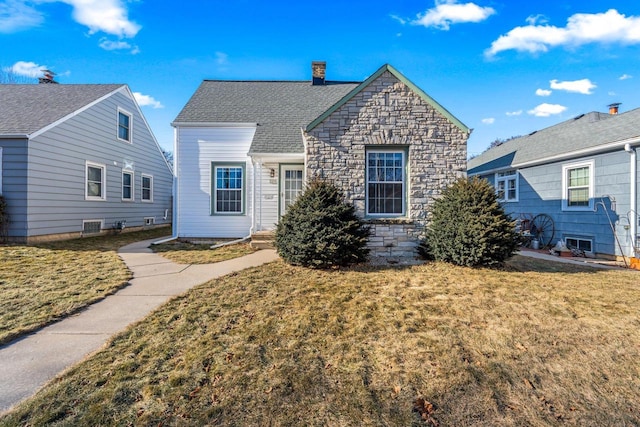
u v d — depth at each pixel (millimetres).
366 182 7707
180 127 11047
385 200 7742
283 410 2201
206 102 12086
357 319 3799
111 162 12906
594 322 3752
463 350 3059
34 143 9227
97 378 2521
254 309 4086
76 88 12852
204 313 3938
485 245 6273
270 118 11242
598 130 9766
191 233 11062
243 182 11094
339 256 6305
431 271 6230
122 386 2420
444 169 7555
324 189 6789
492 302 4438
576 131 11078
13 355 2893
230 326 3555
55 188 10062
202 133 11062
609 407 2273
